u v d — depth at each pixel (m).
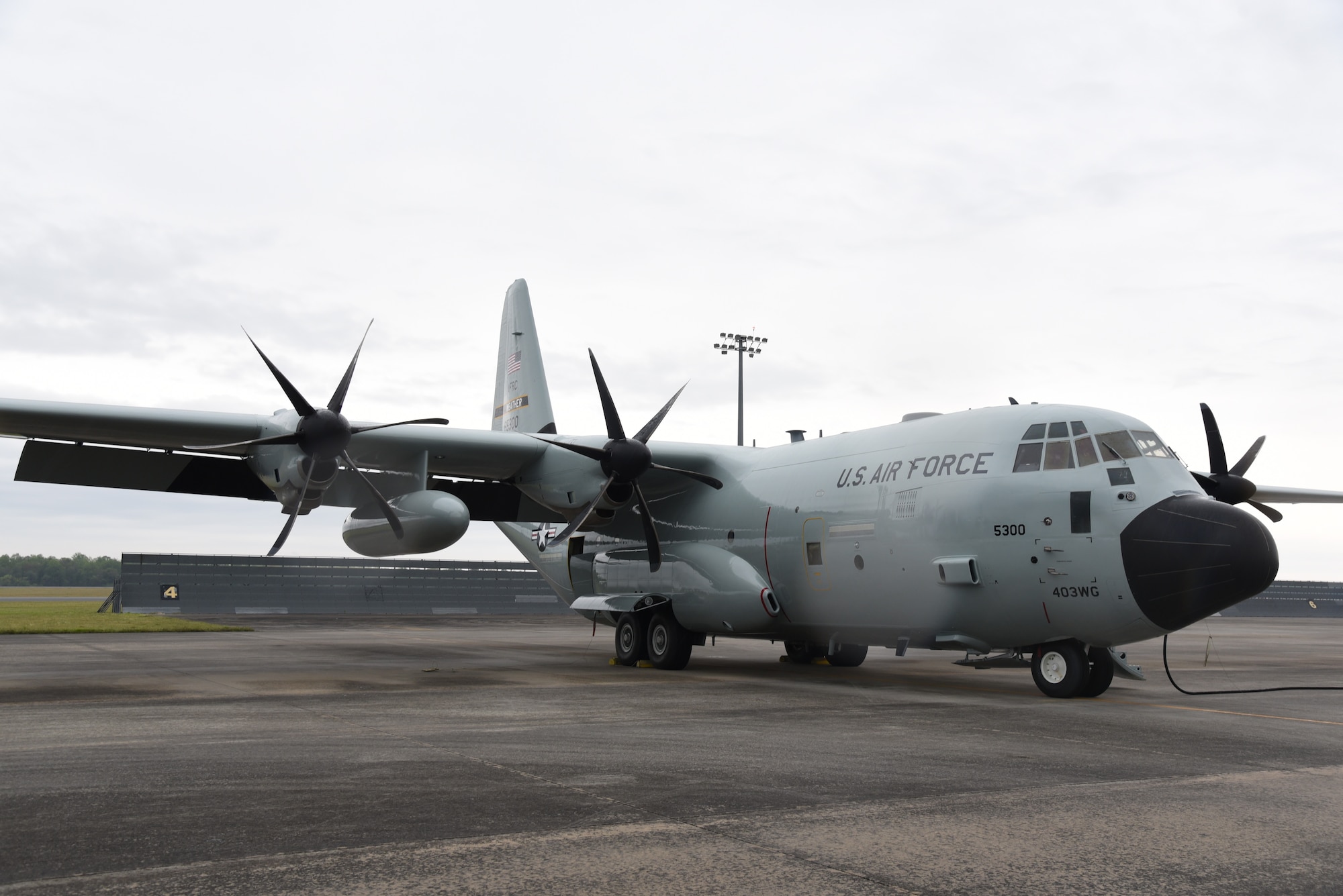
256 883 4.09
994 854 4.63
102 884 4.07
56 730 8.12
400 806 5.45
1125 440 11.16
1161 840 4.91
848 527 13.31
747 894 4.04
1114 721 9.17
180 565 39.38
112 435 13.60
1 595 101.62
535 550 19.84
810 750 7.40
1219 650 22.52
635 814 5.32
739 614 14.72
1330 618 52.81
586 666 15.81
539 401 20.02
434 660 16.44
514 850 4.61
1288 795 5.93
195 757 6.87
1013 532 11.41
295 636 24.38
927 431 12.95
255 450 14.08
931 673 15.12
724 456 16.25
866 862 4.48
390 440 14.64
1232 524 10.16
